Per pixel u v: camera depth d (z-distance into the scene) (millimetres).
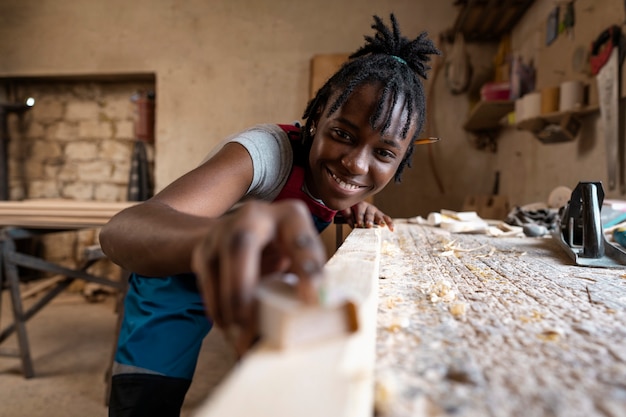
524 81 3252
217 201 727
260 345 346
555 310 574
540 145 3207
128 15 4543
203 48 4477
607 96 2215
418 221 2006
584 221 981
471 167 4180
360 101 895
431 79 4156
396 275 797
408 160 1230
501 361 399
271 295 361
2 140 4660
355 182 965
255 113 4438
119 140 4840
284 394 286
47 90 4898
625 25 2100
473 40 4133
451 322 516
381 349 425
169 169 4535
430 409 312
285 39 4383
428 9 4180
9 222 2355
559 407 319
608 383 359
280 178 964
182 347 773
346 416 268
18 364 2619
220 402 278
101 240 630
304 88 4375
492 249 1145
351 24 4297
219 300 361
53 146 4895
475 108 3471
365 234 1088
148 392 744
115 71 4559
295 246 344
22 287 4480
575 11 2650
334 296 361
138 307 795
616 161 2133
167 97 4520
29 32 4648
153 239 529
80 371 2535
